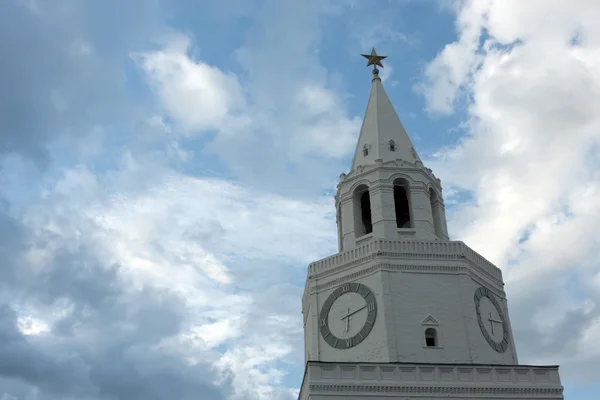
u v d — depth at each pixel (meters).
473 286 52.56
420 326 49.59
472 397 46.06
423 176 58.47
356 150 63.19
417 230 55.53
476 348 49.38
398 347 48.47
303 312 58.94
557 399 47.12
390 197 56.66
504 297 56.03
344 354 49.88
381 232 54.97
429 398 45.62
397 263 51.91
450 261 52.59
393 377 46.12
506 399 46.41
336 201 61.62
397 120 63.44
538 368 48.09
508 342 52.69
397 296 50.62
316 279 54.38
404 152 60.31
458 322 50.19
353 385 45.34
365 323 50.22
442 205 59.84
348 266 53.28
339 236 59.69
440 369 46.84
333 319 51.88
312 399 44.84
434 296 51.00
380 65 69.56
